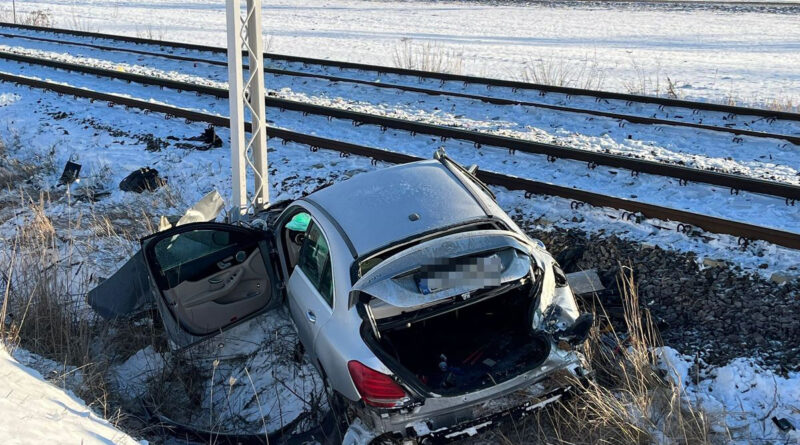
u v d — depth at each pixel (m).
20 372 5.22
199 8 34.03
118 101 14.50
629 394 4.93
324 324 4.87
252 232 6.20
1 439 3.95
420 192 5.36
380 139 11.77
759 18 29.83
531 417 4.99
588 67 19.31
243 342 6.29
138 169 10.67
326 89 15.61
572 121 12.33
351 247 4.91
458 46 23.16
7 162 11.68
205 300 6.03
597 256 7.17
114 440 4.51
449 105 13.87
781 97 14.94
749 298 6.08
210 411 5.69
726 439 4.54
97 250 8.32
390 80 16.27
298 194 9.63
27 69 18.53
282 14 32.22
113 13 31.81
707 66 19.36
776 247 6.84
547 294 5.01
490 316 5.45
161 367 6.12
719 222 7.21
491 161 10.43
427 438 4.44
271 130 11.88
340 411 4.99
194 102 14.81
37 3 35.59
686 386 5.13
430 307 4.76
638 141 11.09
